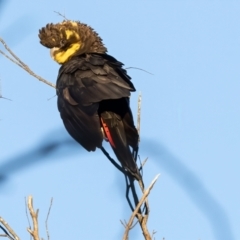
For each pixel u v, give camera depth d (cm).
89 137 963
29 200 748
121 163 895
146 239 776
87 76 1046
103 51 1200
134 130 969
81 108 1003
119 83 1028
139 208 763
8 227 760
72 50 1180
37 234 733
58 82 1076
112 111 1013
